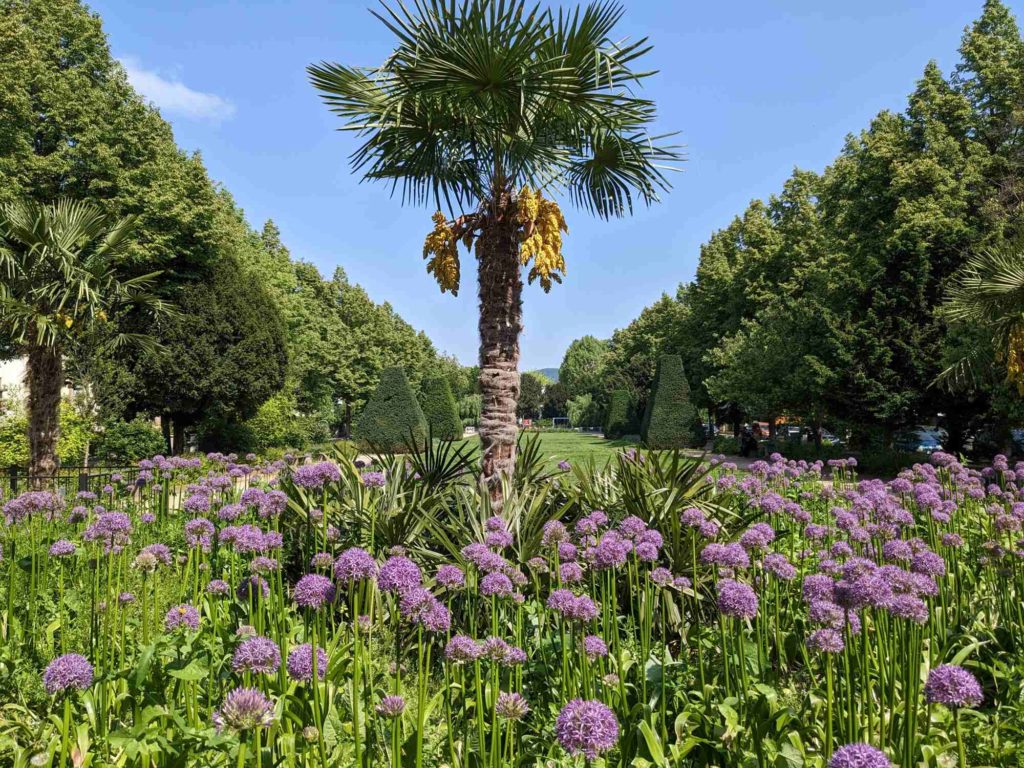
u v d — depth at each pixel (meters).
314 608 2.48
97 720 2.15
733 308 28.25
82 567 4.02
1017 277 9.95
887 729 2.22
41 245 9.73
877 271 16.52
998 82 17.09
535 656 3.03
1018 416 13.41
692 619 3.64
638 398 41.19
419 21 4.63
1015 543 3.60
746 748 2.14
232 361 18.39
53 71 16.03
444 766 2.16
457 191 6.37
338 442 5.57
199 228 18.03
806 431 24.69
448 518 4.85
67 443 13.34
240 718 1.67
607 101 4.95
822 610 2.31
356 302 44.38
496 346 5.42
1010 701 2.57
